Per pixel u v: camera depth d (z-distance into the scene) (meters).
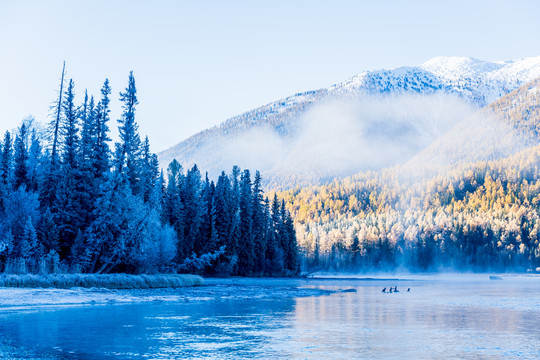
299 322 36.53
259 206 128.25
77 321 34.81
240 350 25.14
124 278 62.94
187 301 52.66
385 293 74.19
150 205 78.06
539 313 44.12
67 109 78.62
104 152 79.06
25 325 32.62
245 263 121.31
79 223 71.75
